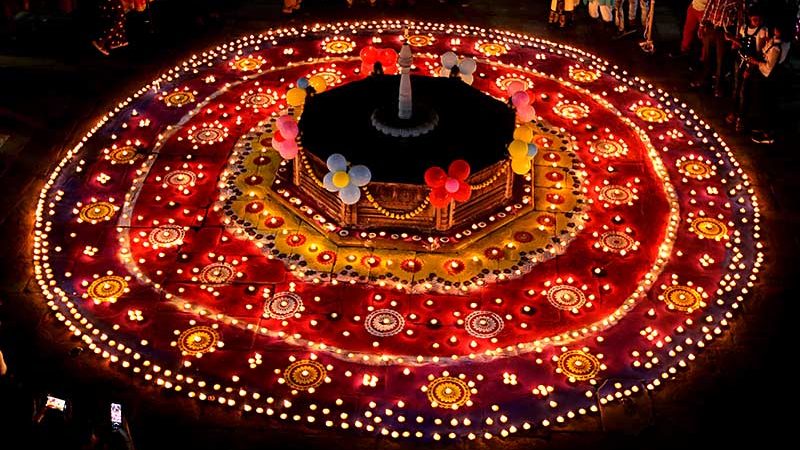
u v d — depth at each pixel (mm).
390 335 10875
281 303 11242
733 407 10055
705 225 12547
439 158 12180
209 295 11375
